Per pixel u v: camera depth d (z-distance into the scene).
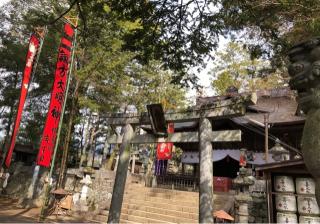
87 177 14.66
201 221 4.90
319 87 2.44
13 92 19.03
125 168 6.66
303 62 2.59
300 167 6.84
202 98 19.95
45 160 11.33
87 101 15.36
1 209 13.77
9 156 11.74
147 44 7.11
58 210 13.37
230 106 5.30
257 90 23.77
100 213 13.01
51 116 11.64
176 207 12.46
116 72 16.62
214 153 18.17
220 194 13.41
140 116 6.89
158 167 21.45
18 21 18.53
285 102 21.33
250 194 9.83
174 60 7.36
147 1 6.40
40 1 16.23
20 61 19.16
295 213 6.73
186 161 19.84
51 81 18.22
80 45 14.89
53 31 16.22
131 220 12.20
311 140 2.39
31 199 15.36
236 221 9.48
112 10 6.54
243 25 6.64
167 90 25.62
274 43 6.83
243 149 15.88
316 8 5.46
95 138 27.05
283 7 5.82
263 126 16.33
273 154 13.09
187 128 16.12
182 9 6.60
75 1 5.59
